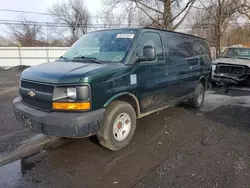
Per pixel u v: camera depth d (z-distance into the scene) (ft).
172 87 15.20
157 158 10.93
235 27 78.69
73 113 9.30
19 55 79.56
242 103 22.88
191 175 9.45
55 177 9.32
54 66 11.09
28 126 10.36
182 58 16.28
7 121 16.21
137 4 56.80
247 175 9.44
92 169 9.93
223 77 32.53
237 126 15.64
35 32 138.10
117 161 10.63
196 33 70.23
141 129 14.84
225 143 12.69
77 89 9.24
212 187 8.66
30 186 8.71
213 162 10.52
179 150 11.79
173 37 15.62
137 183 8.93
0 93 27.58
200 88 20.29
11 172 9.66
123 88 11.05
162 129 14.89
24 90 10.76
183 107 20.72
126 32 12.86
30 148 11.89
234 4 59.98
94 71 9.86
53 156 11.07
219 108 20.68
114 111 10.87
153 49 11.84
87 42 13.75
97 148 11.90
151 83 12.97
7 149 11.75
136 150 11.77
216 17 58.23
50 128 9.39
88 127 9.37
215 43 60.90
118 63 11.25
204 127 15.37
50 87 9.55
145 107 12.96
